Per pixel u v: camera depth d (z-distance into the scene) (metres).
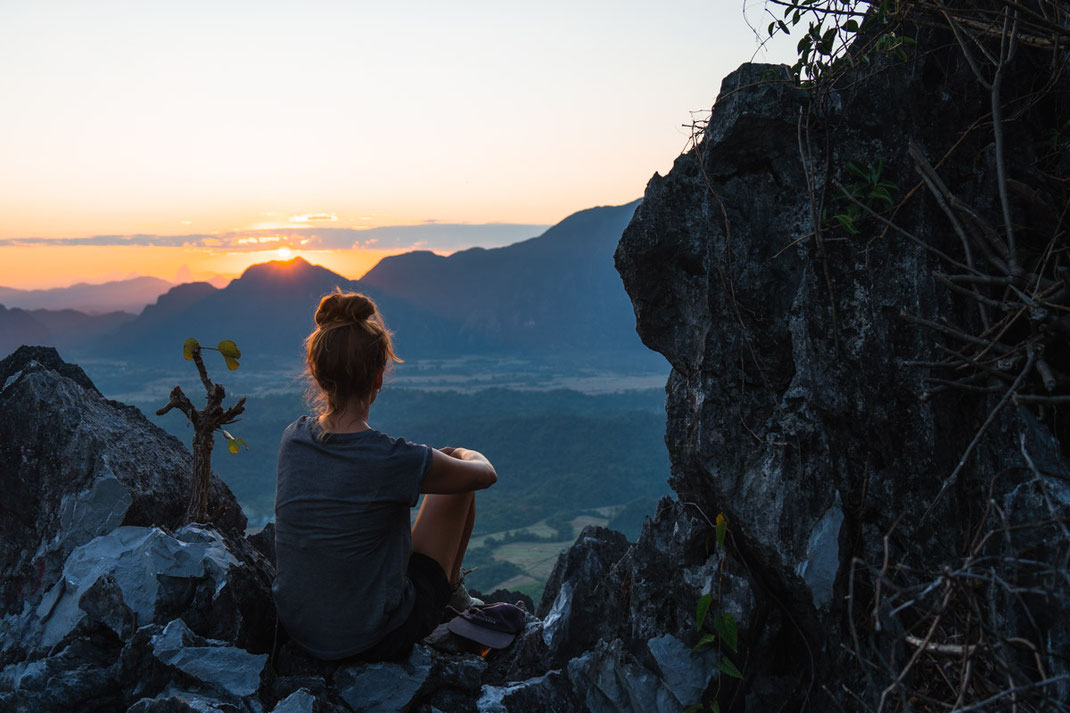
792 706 2.13
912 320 2.06
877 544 2.10
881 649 1.95
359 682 2.09
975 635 1.78
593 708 2.18
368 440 2.13
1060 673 1.68
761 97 2.34
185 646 1.96
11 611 2.37
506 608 2.67
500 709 2.17
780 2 2.31
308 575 2.11
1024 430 2.04
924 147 2.33
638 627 2.28
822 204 2.31
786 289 2.31
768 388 2.26
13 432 2.52
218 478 2.84
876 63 2.33
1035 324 1.94
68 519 2.37
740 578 2.13
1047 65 2.41
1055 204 2.29
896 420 2.17
